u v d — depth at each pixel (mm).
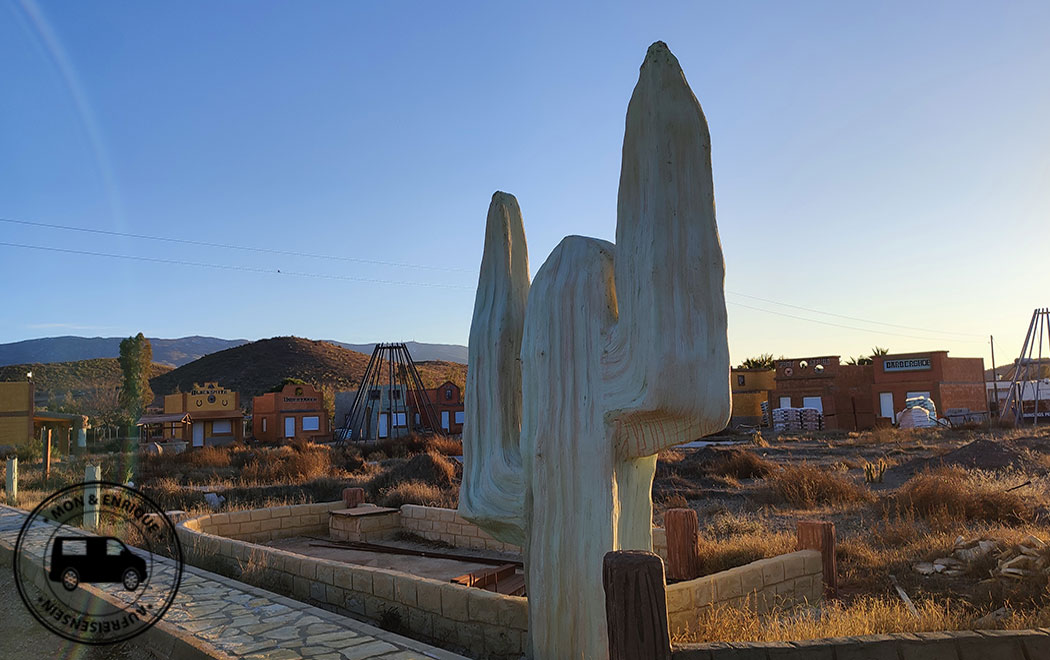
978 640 3586
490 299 6859
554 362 5637
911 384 46844
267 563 9281
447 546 13078
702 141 5102
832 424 48719
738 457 22609
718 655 3264
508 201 6977
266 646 5820
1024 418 43125
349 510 14328
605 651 5125
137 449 40531
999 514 11906
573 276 5676
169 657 6062
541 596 5543
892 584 8680
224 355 123562
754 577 7375
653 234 4977
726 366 5008
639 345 5008
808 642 3410
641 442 5254
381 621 7594
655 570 2994
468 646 6840
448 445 35906
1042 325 42250
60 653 6305
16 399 44031
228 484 23219
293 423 56656
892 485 18219
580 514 5371
